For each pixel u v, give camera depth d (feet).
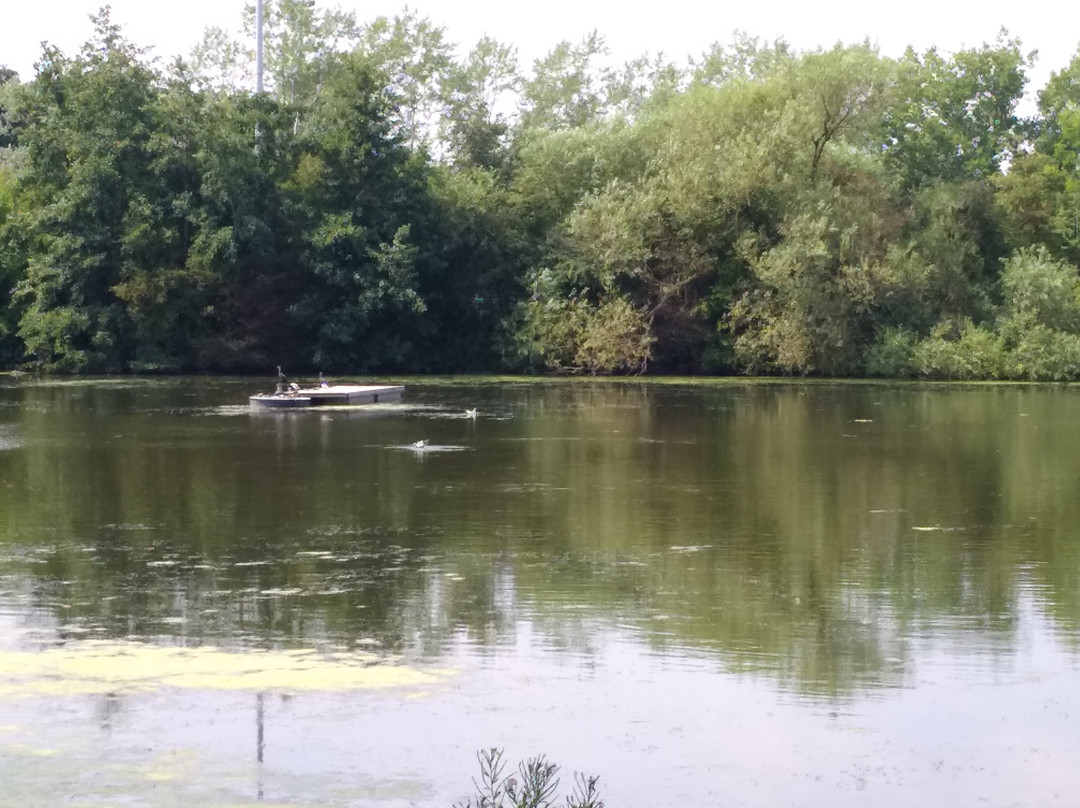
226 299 227.61
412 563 69.41
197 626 56.34
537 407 165.78
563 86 326.85
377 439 127.65
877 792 39.52
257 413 155.94
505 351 233.76
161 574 66.54
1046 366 218.38
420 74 304.91
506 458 113.39
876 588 63.82
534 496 92.22
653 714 45.57
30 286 221.87
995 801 38.93
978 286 236.02
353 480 99.55
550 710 45.91
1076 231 257.14
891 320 229.66
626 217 230.27
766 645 53.78
